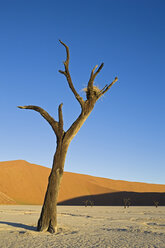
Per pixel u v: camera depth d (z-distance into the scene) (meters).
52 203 14.65
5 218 25.69
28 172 112.69
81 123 15.26
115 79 16.00
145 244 11.77
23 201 94.31
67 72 15.20
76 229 16.92
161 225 22.20
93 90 15.70
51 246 10.83
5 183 101.38
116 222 24.42
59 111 15.44
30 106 15.33
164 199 106.69
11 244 11.14
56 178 14.80
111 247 10.87
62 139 15.23
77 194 109.56
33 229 15.60
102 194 110.50
